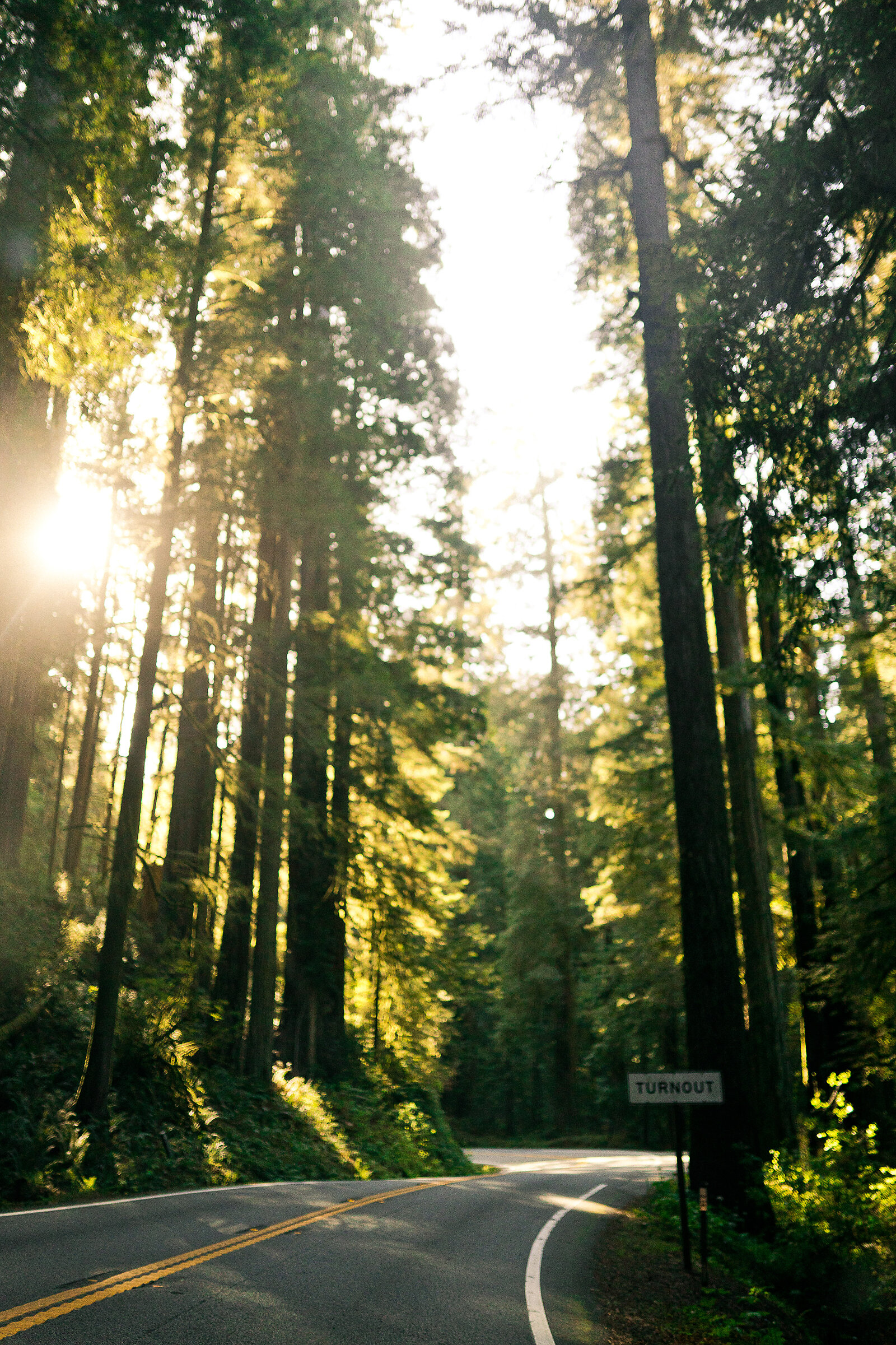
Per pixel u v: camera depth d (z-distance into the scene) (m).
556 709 45.00
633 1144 50.47
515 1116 64.00
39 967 17.66
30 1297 6.66
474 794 58.81
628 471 21.69
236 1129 19.22
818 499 8.80
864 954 15.43
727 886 14.00
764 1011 19.02
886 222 8.19
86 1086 15.48
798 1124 19.80
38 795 26.34
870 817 16.25
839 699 20.09
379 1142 24.55
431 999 33.06
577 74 14.62
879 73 7.76
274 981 23.09
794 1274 11.57
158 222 12.45
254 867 25.48
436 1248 10.48
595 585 23.97
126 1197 12.97
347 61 19.50
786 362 8.54
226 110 17.20
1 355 12.52
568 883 47.31
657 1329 8.15
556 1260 10.55
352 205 19.56
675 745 14.68
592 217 15.96
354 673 23.38
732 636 20.95
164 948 19.95
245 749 25.55
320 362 19.34
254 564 21.05
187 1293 7.20
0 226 11.01
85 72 11.11
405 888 27.45
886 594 9.70
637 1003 40.06
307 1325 6.64
